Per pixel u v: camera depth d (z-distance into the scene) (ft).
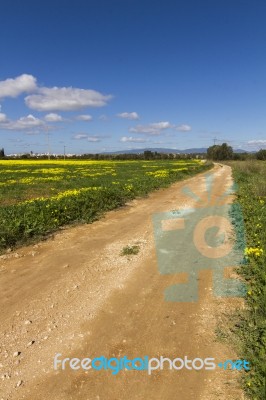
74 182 80.02
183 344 14.33
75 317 16.49
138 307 17.40
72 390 11.92
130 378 12.46
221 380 12.25
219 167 195.72
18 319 16.35
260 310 16.21
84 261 24.27
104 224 35.94
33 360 13.44
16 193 61.67
